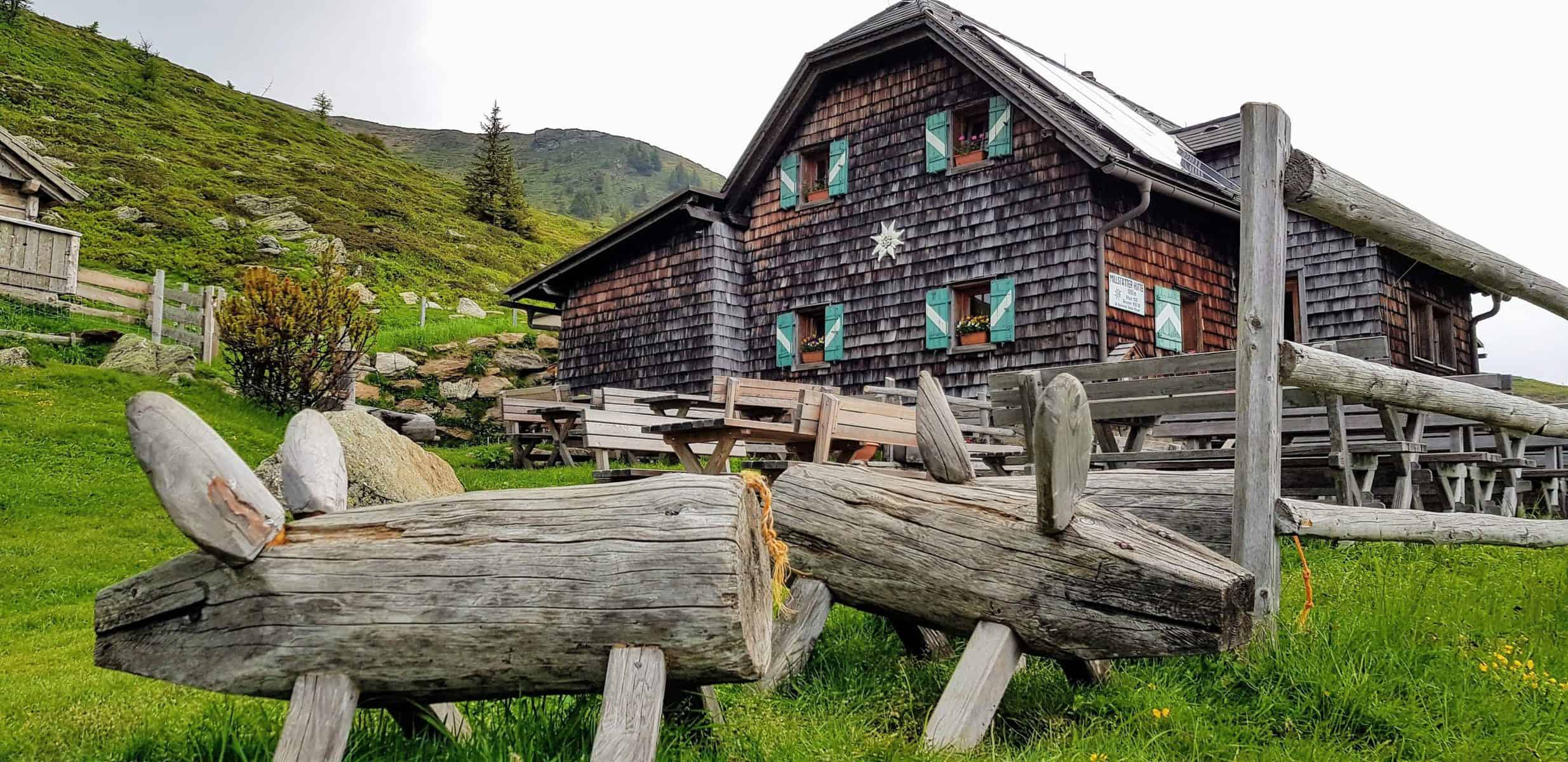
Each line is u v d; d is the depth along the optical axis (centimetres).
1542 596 482
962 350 1573
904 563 382
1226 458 664
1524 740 329
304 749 272
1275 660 377
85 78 5788
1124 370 692
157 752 329
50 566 820
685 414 1097
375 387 2052
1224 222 1727
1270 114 414
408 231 5012
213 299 1848
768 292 1862
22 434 1204
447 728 315
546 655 276
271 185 4909
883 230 1706
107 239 3503
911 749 310
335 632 280
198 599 288
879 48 1703
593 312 2070
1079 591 344
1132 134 1662
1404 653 384
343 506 314
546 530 283
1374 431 760
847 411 903
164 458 270
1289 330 1841
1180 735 332
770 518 310
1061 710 362
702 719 329
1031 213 1534
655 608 268
